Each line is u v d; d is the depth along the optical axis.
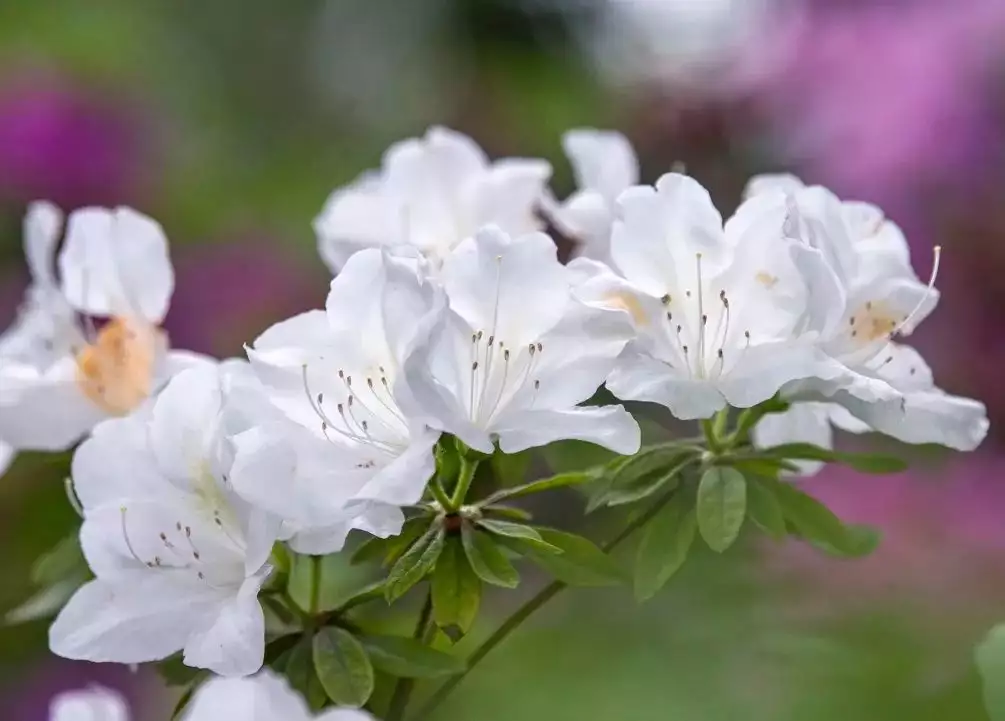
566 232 1.16
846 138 1.45
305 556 1.06
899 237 1.07
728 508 1.03
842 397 1.05
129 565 1.03
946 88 1.38
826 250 1.03
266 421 1.01
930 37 1.40
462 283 1.01
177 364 1.11
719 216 1.04
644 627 1.21
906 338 1.43
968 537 1.25
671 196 1.04
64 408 1.10
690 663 1.19
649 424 1.12
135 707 1.35
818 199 1.05
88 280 1.11
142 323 1.10
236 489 0.99
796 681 1.18
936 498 1.27
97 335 1.15
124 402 1.10
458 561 1.02
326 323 1.02
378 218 1.16
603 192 1.15
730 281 1.04
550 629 1.23
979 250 1.40
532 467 1.15
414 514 1.04
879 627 1.19
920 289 1.05
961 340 1.41
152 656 1.01
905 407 1.05
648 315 1.03
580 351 1.02
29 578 1.34
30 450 1.13
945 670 1.17
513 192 1.16
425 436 1.00
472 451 1.02
